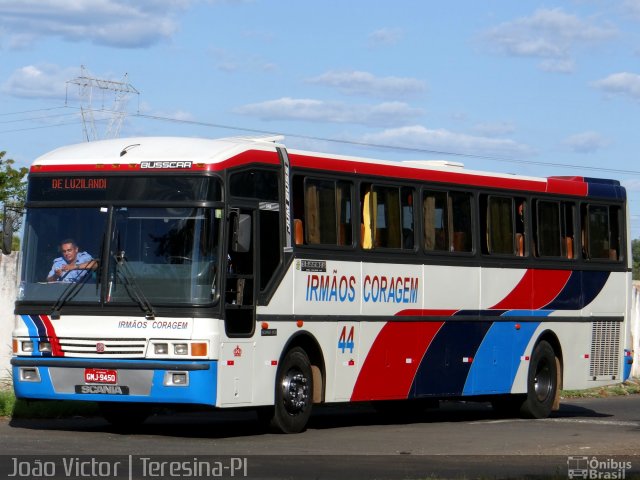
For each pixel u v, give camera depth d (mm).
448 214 21188
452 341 21094
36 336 16891
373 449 16109
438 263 20812
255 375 17172
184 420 20453
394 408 23281
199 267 16438
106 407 18500
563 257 23641
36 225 17203
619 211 25125
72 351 16703
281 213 17797
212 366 16312
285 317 17750
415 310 20328
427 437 18188
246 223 16750
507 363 22297
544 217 23312
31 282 17062
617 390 31641
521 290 22609
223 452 14992
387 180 19922
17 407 19609
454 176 21344
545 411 23219
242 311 16984
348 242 19078
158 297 16438
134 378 16328
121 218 16797
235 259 16953
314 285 18328
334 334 18719
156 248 16578
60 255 16984
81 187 17078
